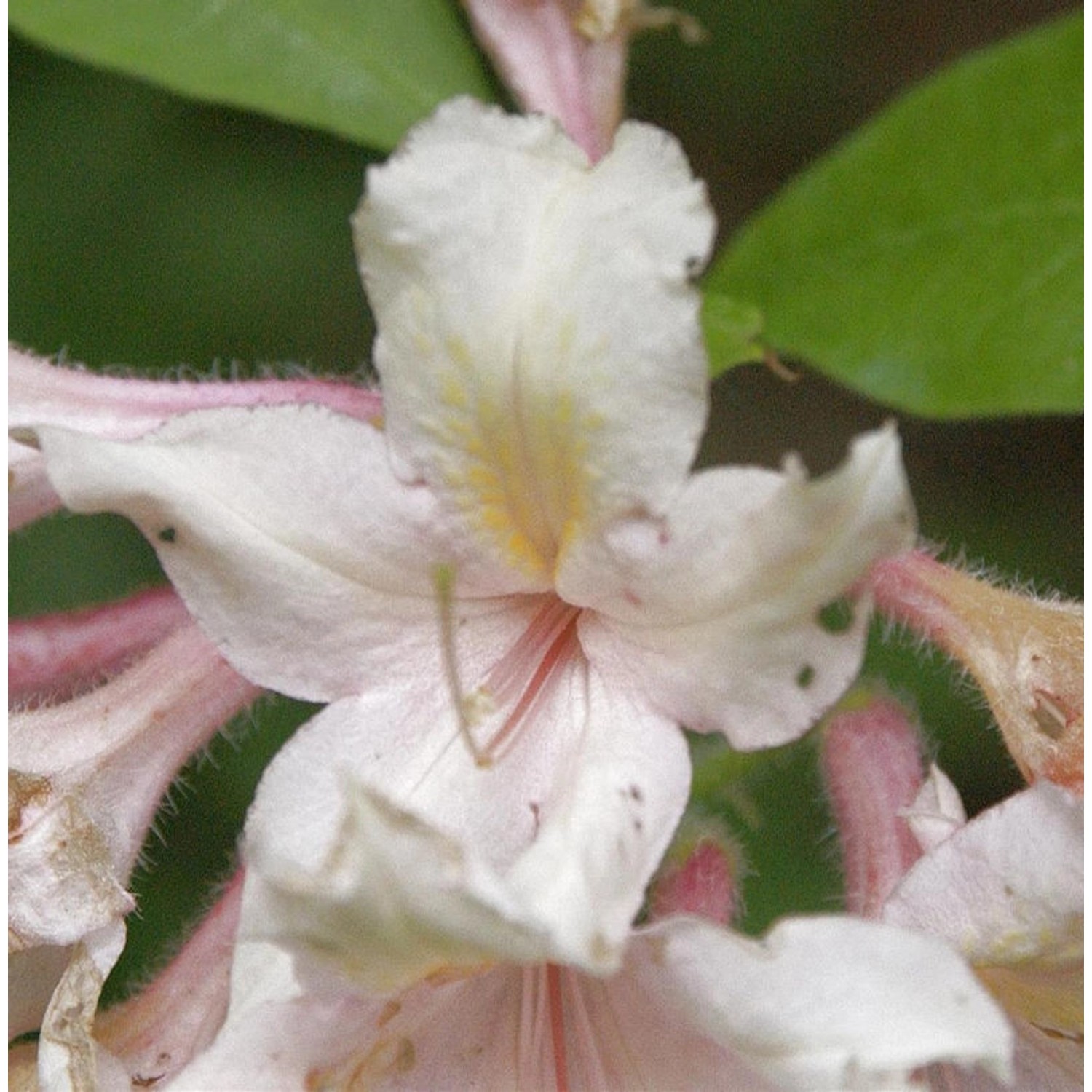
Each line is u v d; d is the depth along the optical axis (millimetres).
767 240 259
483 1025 232
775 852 279
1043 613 238
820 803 275
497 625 236
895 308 258
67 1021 233
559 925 214
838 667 220
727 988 217
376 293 225
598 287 223
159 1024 240
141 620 254
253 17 257
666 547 224
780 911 278
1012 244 258
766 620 221
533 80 258
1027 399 255
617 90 259
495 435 227
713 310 247
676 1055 227
